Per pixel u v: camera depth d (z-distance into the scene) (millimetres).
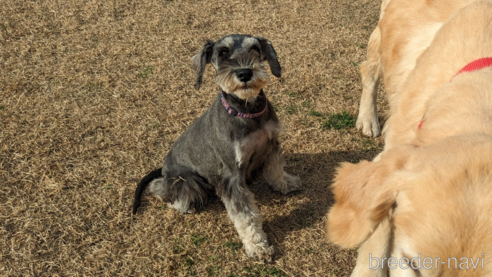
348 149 1521
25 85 1741
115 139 1568
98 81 1758
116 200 1411
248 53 1290
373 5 2146
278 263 1275
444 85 1025
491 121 921
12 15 2062
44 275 1261
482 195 791
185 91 1725
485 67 1021
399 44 1336
